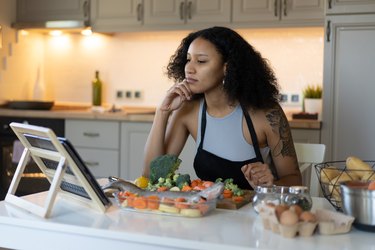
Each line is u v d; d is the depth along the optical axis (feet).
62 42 15.05
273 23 11.94
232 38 6.02
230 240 3.60
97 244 3.90
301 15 11.70
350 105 10.89
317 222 3.79
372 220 3.79
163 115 6.41
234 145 6.15
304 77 12.82
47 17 13.89
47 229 4.05
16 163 13.08
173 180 5.10
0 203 4.75
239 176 6.12
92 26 13.50
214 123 6.24
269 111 6.21
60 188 4.85
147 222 4.09
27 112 13.01
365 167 4.69
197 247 3.56
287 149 6.28
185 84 6.26
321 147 6.89
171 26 12.76
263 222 3.91
